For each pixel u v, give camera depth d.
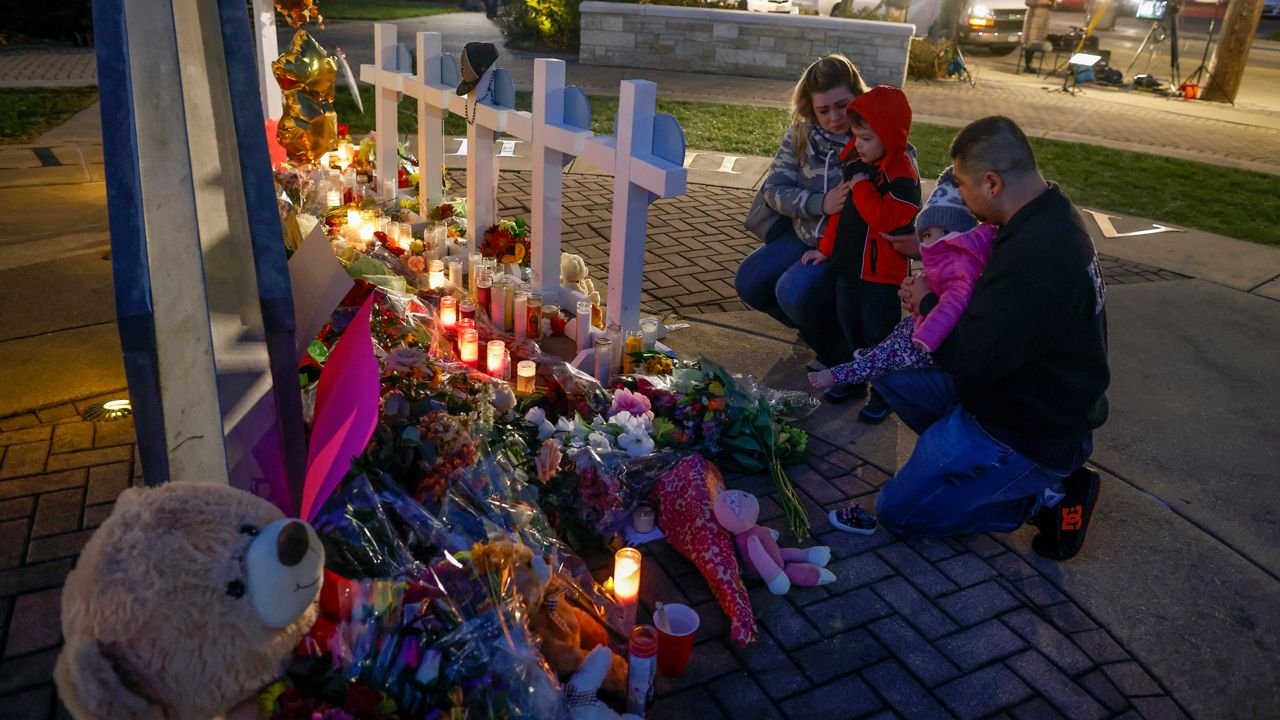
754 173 9.31
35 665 2.61
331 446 2.32
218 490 1.83
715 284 6.16
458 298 4.75
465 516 2.84
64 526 3.18
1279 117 15.42
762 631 2.99
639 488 3.39
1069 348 3.06
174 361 2.31
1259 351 5.61
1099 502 3.92
